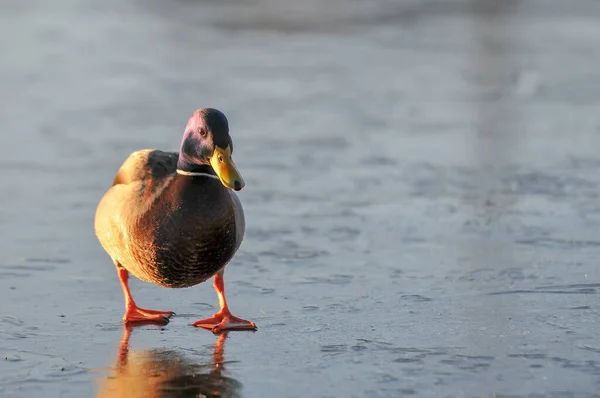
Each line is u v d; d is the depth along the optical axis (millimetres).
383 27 32375
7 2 37531
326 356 7840
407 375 7359
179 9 36250
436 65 25906
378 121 19250
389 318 8828
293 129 18469
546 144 17078
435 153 16516
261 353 7961
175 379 7367
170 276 8250
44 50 27828
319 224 12383
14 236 11953
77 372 7531
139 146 16969
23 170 15406
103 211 8484
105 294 9820
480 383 7172
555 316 8742
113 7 36875
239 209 8438
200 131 7926
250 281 10148
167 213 7984
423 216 12695
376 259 10852
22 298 9602
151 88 22609
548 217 12492
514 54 27234
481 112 20109
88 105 20703
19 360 7809
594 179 14516
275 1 37656
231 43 29469
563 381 7176
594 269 10250
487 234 11781
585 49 27875
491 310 8977
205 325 8758
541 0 37750
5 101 21031
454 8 36000
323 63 26203
